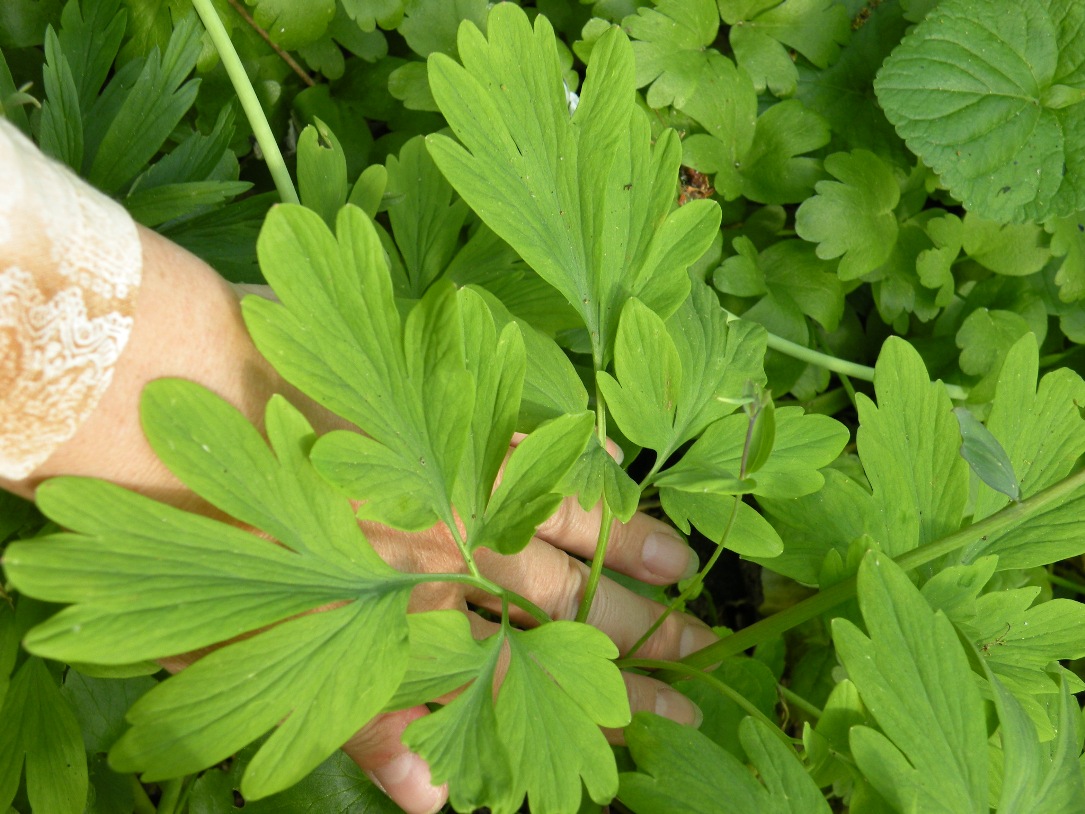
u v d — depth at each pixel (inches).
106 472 8.5
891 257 17.8
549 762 8.6
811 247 18.0
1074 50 16.6
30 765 11.6
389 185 14.8
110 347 7.9
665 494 11.6
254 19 15.6
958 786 9.1
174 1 15.0
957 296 18.7
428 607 11.5
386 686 8.3
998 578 17.3
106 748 14.4
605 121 10.7
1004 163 16.4
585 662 9.3
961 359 17.3
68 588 7.1
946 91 16.6
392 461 8.9
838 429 11.5
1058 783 9.9
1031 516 12.4
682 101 16.5
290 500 8.3
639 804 9.2
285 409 8.3
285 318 8.4
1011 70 16.7
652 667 12.3
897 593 9.5
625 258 11.3
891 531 12.4
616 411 10.9
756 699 14.0
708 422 11.7
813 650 17.7
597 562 11.8
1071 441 12.5
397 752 11.3
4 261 6.9
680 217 11.3
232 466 8.0
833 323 17.6
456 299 8.6
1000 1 16.8
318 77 17.5
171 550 7.7
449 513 9.2
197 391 7.9
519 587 12.6
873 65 18.6
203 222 13.2
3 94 12.1
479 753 8.5
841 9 17.9
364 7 15.9
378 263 8.5
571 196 10.9
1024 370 12.4
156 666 11.0
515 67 10.4
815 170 17.6
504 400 9.4
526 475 9.5
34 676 11.9
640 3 17.0
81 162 12.4
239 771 15.0
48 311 7.2
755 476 11.4
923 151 16.5
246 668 7.8
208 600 7.7
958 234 17.8
